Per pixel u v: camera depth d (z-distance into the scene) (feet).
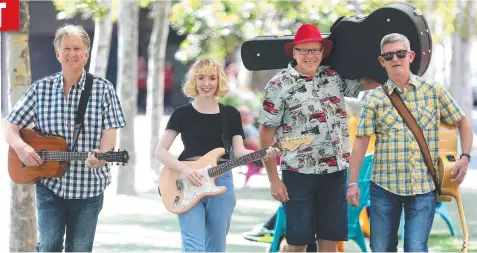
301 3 75.36
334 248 38.75
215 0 87.15
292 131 37.91
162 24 91.86
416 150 35.45
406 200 35.83
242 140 37.52
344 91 38.99
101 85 35.91
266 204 73.82
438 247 52.95
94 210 36.22
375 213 36.06
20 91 43.86
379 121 35.83
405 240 35.65
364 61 38.29
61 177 35.70
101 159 34.71
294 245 38.37
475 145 112.88
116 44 184.34
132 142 79.77
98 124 35.91
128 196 78.38
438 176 35.65
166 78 180.86
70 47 35.29
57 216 35.96
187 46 98.02
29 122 36.17
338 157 37.76
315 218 38.75
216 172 36.65
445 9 93.71
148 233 58.49
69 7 77.10
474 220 63.98
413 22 37.45
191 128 37.06
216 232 37.22
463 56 110.73
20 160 35.91
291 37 40.88
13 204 44.14
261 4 81.71
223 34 91.50
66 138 35.83
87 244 36.40
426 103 35.65
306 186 37.88
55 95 35.88
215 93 37.19
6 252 46.16
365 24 38.27
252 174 85.10
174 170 37.24
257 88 137.28
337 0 71.97
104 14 77.41
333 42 38.93
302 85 37.73
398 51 35.27
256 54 41.16
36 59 163.73
